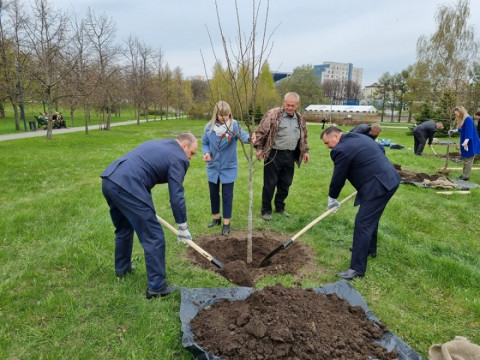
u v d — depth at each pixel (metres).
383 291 3.74
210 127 4.98
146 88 32.97
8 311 3.18
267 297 3.00
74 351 2.73
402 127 39.84
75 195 7.02
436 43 19.97
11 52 22.12
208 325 2.82
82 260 4.11
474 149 8.87
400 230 5.38
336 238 5.03
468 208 6.81
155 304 3.30
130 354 2.70
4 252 4.29
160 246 3.34
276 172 5.71
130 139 19.44
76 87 20.17
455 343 2.79
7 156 11.73
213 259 3.73
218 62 5.27
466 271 4.08
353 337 2.73
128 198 3.16
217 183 5.36
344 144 3.92
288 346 2.54
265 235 5.27
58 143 16.09
